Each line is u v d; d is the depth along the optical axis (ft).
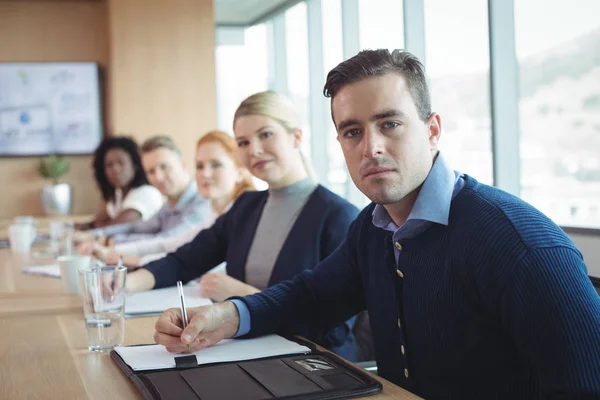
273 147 6.85
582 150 11.66
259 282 6.98
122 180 15.56
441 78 15.33
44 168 20.98
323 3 21.72
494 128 12.32
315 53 22.20
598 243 8.70
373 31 18.71
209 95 21.36
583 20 11.43
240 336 4.67
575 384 3.34
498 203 3.98
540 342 3.51
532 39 12.04
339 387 3.42
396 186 4.05
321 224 6.68
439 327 4.16
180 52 21.11
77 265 6.95
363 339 6.54
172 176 12.01
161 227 12.53
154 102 20.99
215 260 7.75
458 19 14.70
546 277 3.55
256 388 3.43
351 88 4.06
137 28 20.83
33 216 21.52
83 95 21.54
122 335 4.54
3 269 9.12
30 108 21.26
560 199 12.01
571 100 11.72
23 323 5.45
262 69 25.79
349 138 4.17
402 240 4.28
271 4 23.81
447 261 4.06
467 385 4.15
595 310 3.45
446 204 4.11
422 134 4.11
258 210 7.27
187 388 3.44
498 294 3.76
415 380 4.39
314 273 5.19
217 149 9.07
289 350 4.25
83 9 21.61
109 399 3.40
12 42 21.18
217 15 25.03
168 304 6.05
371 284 4.80
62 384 3.69
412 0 15.97
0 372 3.99
